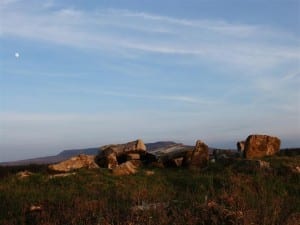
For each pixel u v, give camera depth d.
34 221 18.42
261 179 25.98
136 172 30.08
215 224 15.55
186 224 15.76
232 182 25.25
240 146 36.94
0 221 18.72
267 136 33.25
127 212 17.56
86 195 23.48
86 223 16.81
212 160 33.97
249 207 17.48
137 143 35.25
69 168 31.02
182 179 27.34
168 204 18.84
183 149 34.78
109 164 32.81
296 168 27.62
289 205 19.52
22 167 37.22
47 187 26.27
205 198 19.20
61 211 18.89
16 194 24.33
